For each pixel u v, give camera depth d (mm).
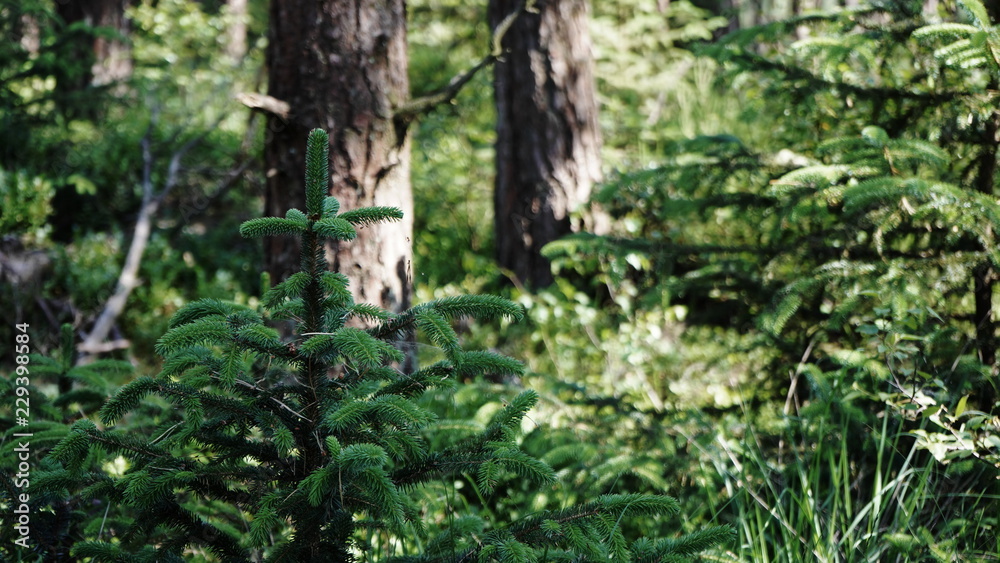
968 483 3291
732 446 3627
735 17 11719
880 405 3588
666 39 10281
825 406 3410
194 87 10539
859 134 4070
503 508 3793
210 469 2066
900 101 3896
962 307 3797
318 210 2059
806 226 4266
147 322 6500
